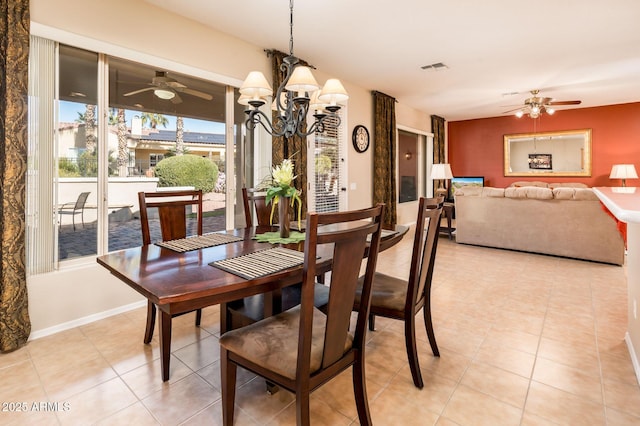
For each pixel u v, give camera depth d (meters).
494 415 1.61
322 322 1.57
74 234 2.62
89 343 2.32
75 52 2.58
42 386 1.84
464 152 8.50
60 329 2.50
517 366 2.02
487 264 4.27
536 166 7.58
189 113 3.34
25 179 2.24
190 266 1.58
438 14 3.11
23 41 2.20
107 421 1.58
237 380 1.92
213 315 2.78
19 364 2.06
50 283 2.46
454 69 4.63
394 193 6.15
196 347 2.27
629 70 4.68
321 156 4.85
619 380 1.87
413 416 1.60
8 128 2.15
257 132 3.92
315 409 1.66
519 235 4.89
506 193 4.93
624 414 1.60
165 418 1.60
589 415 1.60
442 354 2.16
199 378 1.92
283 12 3.05
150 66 2.98
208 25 3.30
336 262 1.23
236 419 1.59
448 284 3.50
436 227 1.98
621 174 6.25
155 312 2.29
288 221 2.22
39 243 2.40
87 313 2.66
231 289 1.33
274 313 1.88
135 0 2.81
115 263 1.64
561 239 4.54
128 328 2.55
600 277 3.71
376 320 2.71
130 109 2.93
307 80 2.14
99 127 2.71
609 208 1.42
